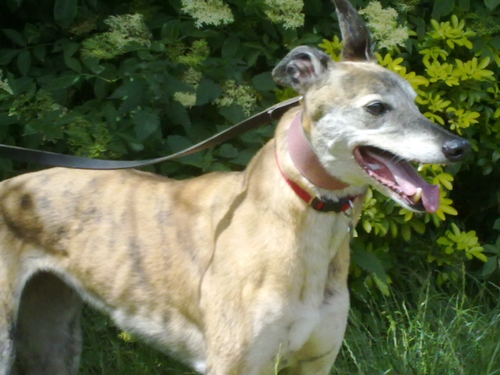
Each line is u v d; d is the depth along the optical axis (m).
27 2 6.29
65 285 5.40
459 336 5.87
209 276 4.41
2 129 5.68
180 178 5.87
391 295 6.46
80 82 5.89
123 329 4.93
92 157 5.45
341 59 4.61
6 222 4.94
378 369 5.45
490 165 6.85
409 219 6.02
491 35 6.68
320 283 4.37
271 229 4.27
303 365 4.59
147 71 5.59
